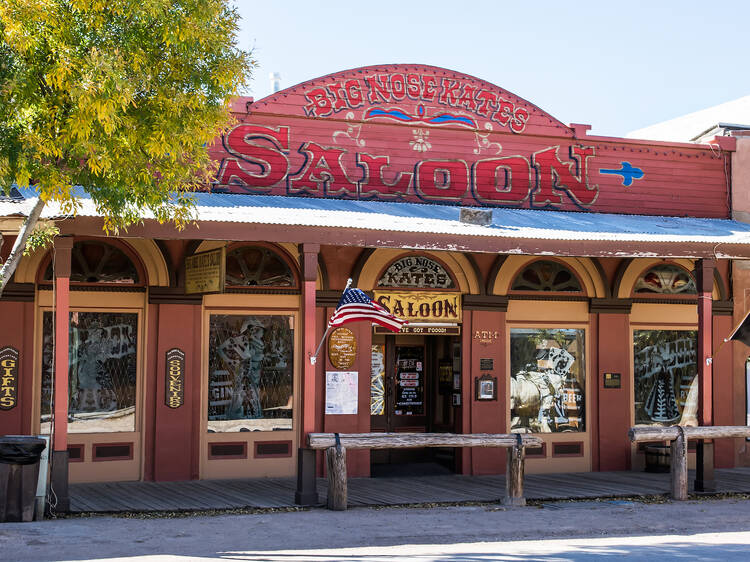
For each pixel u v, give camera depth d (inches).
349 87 608.4
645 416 658.2
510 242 510.3
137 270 560.1
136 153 401.4
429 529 422.3
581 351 647.8
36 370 533.6
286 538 396.5
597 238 525.0
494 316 622.2
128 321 558.3
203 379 569.0
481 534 415.2
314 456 482.0
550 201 645.3
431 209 583.2
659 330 665.6
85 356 547.5
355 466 594.2
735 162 689.6
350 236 482.9
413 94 621.0
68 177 391.9
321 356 589.9
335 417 589.0
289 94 594.9
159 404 553.6
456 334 620.1
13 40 365.4
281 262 589.6
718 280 672.4
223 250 501.7
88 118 368.5
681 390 667.4
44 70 378.3
